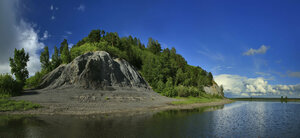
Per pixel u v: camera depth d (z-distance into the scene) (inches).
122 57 3056.1
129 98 1871.3
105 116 1047.6
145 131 693.3
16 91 1545.3
